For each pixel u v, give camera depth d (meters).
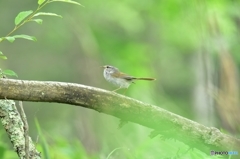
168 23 22.38
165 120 5.57
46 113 22.20
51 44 25.95
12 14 24.38
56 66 26.05
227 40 14.20
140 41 27.27
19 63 25.59
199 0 9.48
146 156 6.64
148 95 12.86
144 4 22.94
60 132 20.05
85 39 24.42
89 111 22.09
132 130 9.62
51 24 24.98
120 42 25.02
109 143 9.88
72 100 5.46
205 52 9.60
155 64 27.06
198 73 25.17
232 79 9.00
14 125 5.91
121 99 5.52
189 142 5.64
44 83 5.40
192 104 24.86
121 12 24.45
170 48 27.55
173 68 28.02
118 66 23.25
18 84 5.34
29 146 5.85
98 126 20.14
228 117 7.96
